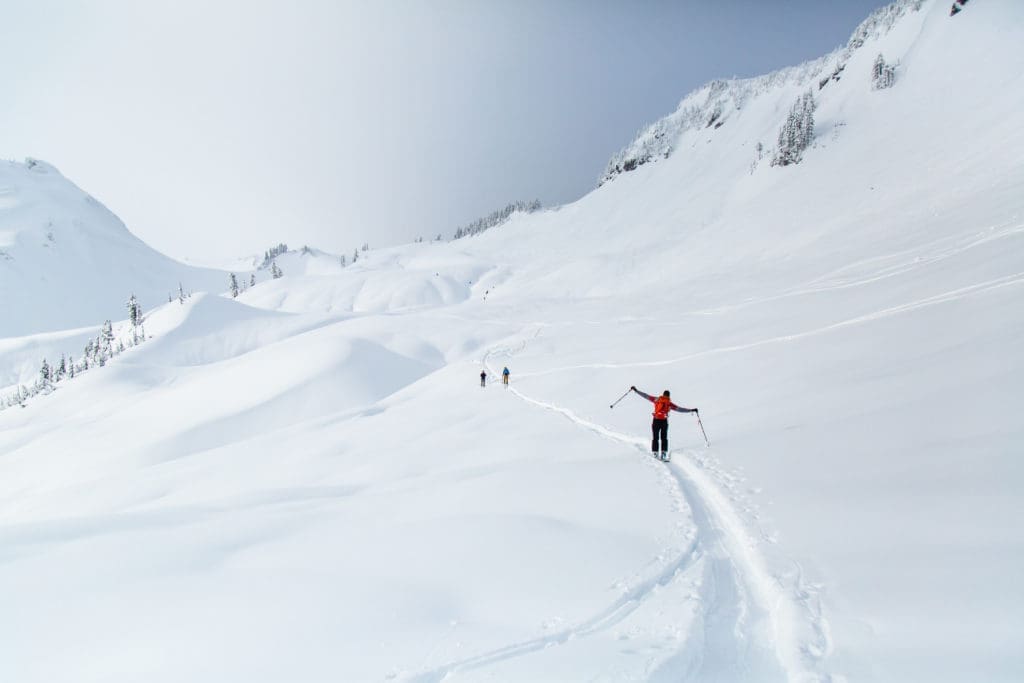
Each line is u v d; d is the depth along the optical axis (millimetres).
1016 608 3701
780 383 16156
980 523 5113
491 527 7426
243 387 67312
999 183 50031
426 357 82188
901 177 83625
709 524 7312
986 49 112562
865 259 42406
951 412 8641
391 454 17953
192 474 23672
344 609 5367
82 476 50031
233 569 6941
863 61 164000
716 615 4930
